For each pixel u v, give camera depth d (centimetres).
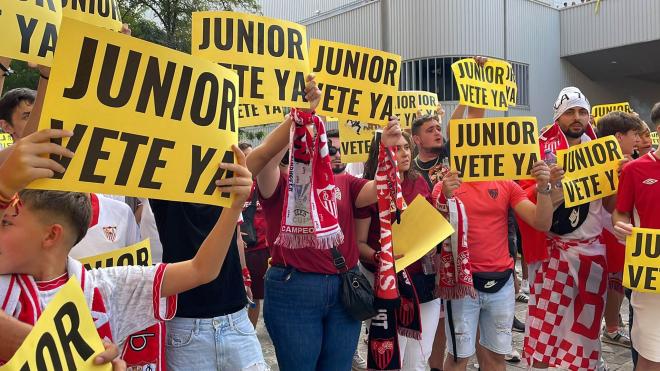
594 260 349
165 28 1880
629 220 328
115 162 145
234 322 234
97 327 161
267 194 264
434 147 397
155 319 174
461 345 327
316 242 239
